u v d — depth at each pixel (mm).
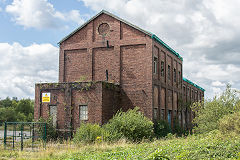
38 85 26359
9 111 58094
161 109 30094
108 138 20250
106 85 25000
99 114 24141
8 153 16453
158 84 28828
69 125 24969
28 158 15016
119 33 28141
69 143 20812
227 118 17641
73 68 29672
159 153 11562
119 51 27953
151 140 22281
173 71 34594
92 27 29234
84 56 29359
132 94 27156
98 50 28859
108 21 28719
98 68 28609
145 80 26844
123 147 16922
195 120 22531
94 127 21234
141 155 12672
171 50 33500
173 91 34438
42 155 15750
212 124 20859
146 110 26500
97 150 16453
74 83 25234
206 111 21875
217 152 11258
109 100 25500
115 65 27953
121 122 21641
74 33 29969
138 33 27516
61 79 29891
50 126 24672
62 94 25562
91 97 24594
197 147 12516
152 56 26922
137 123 22000
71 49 29922
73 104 25156
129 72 27500
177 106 36188
